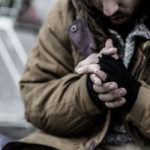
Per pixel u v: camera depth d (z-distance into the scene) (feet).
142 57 6.00
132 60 6.09
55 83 6.40
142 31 5.96
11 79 16.40
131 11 5.75
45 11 18.57
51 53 6.60
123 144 6.16
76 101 6.03
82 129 6.26
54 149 6.35
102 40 6.10
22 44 18.06
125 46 6.10
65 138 6.40
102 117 6.25
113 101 5.62
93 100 5.83
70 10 6.59
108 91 5.53
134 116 5.73
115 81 5.54
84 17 6.04
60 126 6.27
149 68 6.03
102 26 6.10
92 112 5.95
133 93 5.66
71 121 6.18
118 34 6.11
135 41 6.05
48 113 6.27
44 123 6.38
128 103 5.67
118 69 5.59
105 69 5.53
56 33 6.60
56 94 6.25
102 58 5.62
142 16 6.04
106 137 6.15
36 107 6.37
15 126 13.19
